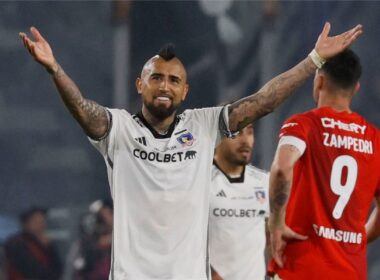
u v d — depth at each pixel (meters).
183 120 14.94
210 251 19.70
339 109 15.31
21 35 13.75
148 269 14.42
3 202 44.97
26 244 30.80
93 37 47.78
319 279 14.79
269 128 33.12
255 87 36.81
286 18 38.47
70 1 47.91
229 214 19.72
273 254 14.76
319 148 14.94
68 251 36.19
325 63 15.29
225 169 19.95
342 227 14.94
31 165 45.69
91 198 44.66
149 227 14.48
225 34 36.69
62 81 13.98
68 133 46.25
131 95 33.97
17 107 46.62
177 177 14.57
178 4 35.50
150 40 34.69
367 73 41.25
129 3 34.31
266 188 20.11
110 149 14.65
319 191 14.92
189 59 36.72
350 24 39.62
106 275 29.08
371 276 36.50
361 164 15.12
